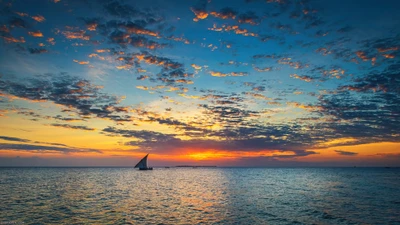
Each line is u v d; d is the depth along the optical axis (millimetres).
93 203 33625
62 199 37219
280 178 103688
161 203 34125
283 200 37906
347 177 111938
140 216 25672
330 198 40375
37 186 58500
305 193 47531
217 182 77750
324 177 112188
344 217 26078
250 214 27203
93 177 101375
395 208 31234
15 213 26734
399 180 88688
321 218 25594
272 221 24203
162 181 80438
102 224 22422
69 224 22391
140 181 79250
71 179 86812
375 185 66438
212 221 23922
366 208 31125
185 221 23797
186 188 56625
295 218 25469
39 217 24953
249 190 52750
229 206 32125
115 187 57469
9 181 75438
